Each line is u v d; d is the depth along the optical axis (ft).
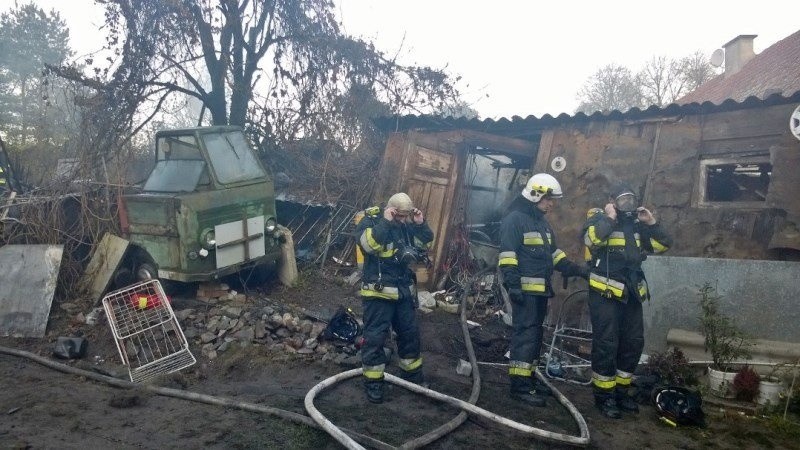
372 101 33.45
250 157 20.89
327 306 20.33
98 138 28.48
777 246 18.06
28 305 18.45
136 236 19.34
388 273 13.26
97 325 18.03
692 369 15.99
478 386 14.19
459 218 26.53
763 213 18.49
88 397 13.35
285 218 26.68
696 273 17.26
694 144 20.07
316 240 26.40
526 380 14.03
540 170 23.12
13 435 10.93
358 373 14.64
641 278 13.73
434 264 24.57
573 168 22.44
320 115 32.45
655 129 20.88
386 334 13.39
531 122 23.72
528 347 14.03
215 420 11.96
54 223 21.40
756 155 18.97
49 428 11.38
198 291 19.10
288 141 31.99
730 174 22.03
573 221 22.22
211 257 18.56
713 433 12.82
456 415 12.81
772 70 39.75
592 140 22.15
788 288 15.99
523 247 14.25
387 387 14.25
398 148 26.20
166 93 32.17
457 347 18.39
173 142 20.31
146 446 10.66
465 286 23.35
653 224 13.92
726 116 19.53
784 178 18.21
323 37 32.50
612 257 13.69
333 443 10.93
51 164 31.50
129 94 29.76
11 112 68.74
